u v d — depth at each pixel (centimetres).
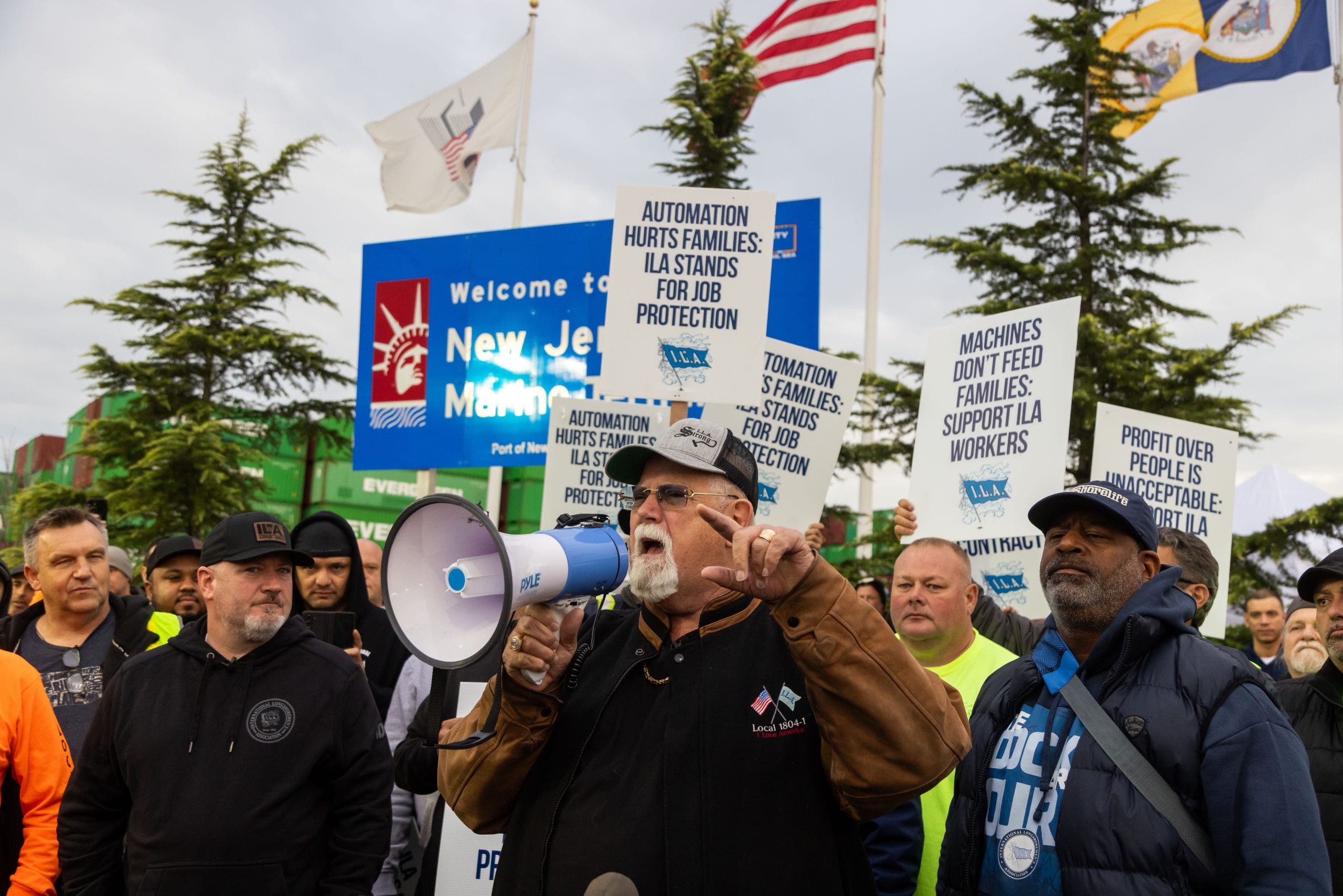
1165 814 204
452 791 215
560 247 728
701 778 190
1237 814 200
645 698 205
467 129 1217
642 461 217
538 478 1753
